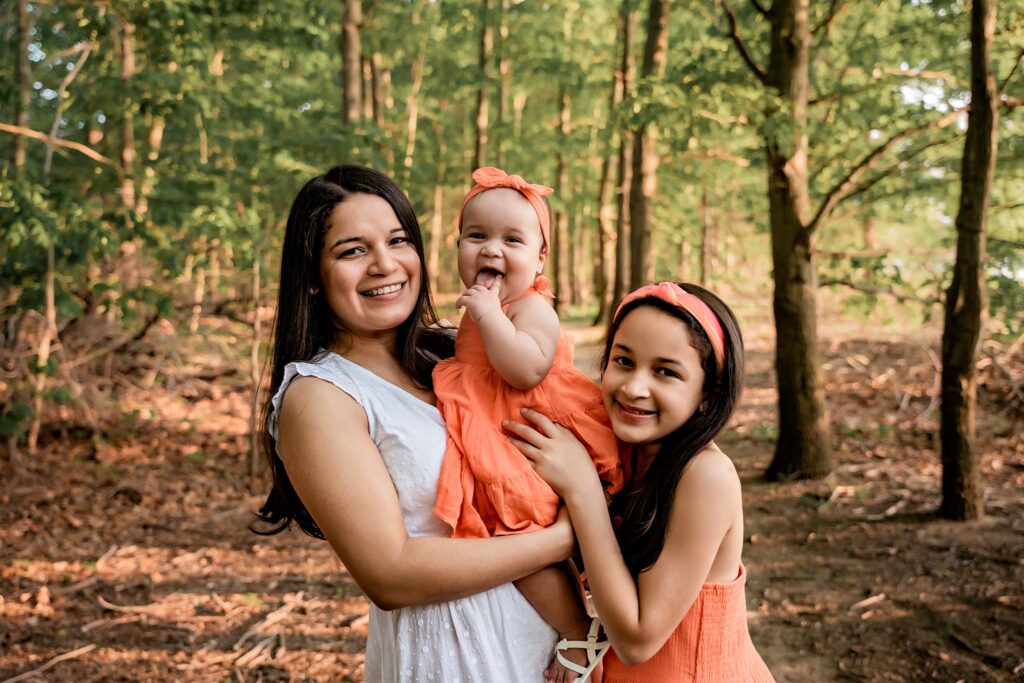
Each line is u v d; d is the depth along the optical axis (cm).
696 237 1498
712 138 902
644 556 169
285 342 177
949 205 759
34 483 621
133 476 648
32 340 711
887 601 433
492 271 185
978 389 889
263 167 698
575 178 1916
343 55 816
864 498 596
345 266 171
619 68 1420
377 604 159
